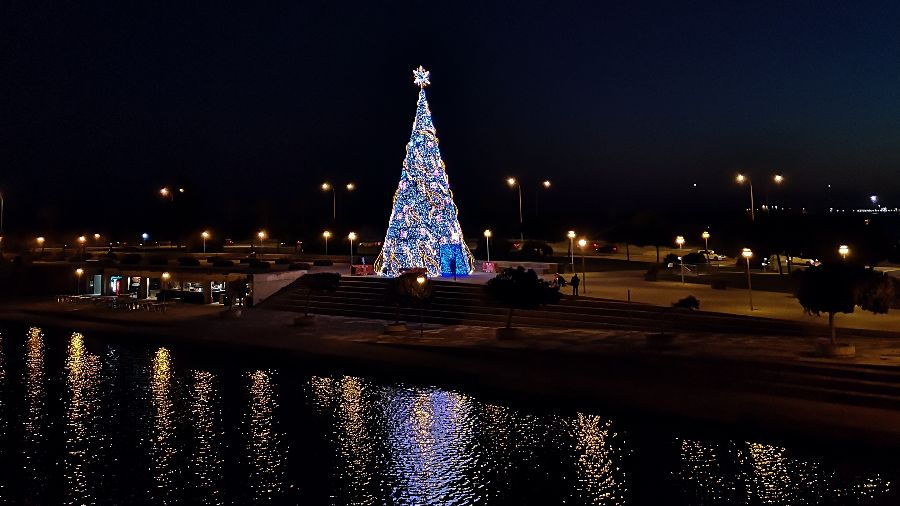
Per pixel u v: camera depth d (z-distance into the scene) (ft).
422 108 125.80
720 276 131.64
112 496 40.42
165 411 57.16
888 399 49.21
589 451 45.37
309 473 43.37
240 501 39.42
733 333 77.87
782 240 134.21
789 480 39.50
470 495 39.47
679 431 48.21
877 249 118.42
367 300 113.09
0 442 49.93
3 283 153.48
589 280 129.80
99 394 63.10
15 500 39.96
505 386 60.03
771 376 56.65
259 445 48.49
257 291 123.34
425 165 125.70
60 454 47.42
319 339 86.43
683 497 38.24
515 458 44.91
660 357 64.23
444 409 55.62
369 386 63.31
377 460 45.24
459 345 76.95
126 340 91.25
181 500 39.70
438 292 110.11
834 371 55.16
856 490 37.73
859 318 82.43
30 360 78.95
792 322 78.69
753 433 46.24
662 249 222.28
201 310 120.26
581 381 60.80
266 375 68.85
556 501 38.34
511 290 77.66
